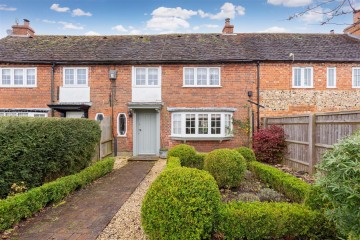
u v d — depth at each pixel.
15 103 12.50
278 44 13.70
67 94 12.57
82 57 12.70
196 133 12.19
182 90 12.52
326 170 2.79
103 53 13.06
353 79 12.46
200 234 3.26
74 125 6.84
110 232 3.91
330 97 12.41
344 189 2.42
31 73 12.60
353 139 2.64
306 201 3.77
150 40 14.34
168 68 12.58
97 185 6.81
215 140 12.21
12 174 4.84
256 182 6.95
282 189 5.60
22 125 5.01
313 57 12.47
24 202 4.30
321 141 7.24
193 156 8.48
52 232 3.87
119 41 14.30
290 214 3.45
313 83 12.45
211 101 12.49
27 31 14.80
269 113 12.38
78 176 6.31
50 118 6.04
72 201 5.41
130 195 5.90
